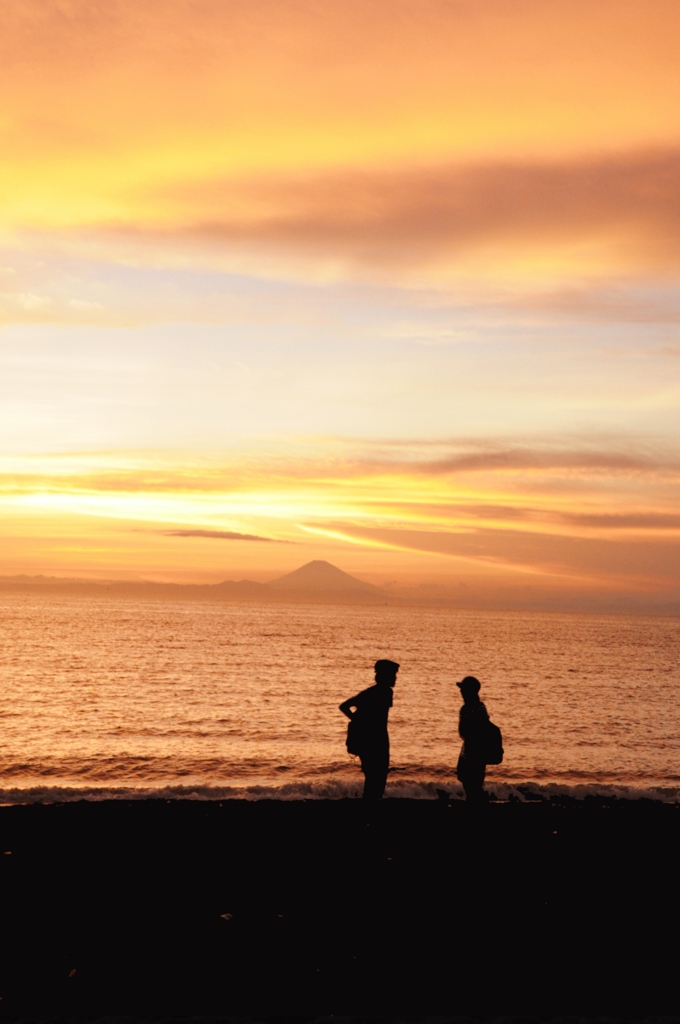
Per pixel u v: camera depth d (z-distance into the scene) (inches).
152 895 307.4
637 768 917.2
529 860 374.0
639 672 2728.8
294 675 2165.4
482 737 399.9
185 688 1761.8
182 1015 204.2
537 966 243.0
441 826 436.1
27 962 239.1
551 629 7770.7
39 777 807.7
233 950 251.6
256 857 366.6
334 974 233.9
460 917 288.7
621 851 399.2
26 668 2177.7
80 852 369.7
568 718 1401.3
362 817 398.0
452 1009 210.7
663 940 269.4
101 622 5890.8
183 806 483.8
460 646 4106.8
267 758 928.9
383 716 398.3
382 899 307.6
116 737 1089.4
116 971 233.5
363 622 7854.3
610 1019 204.7
